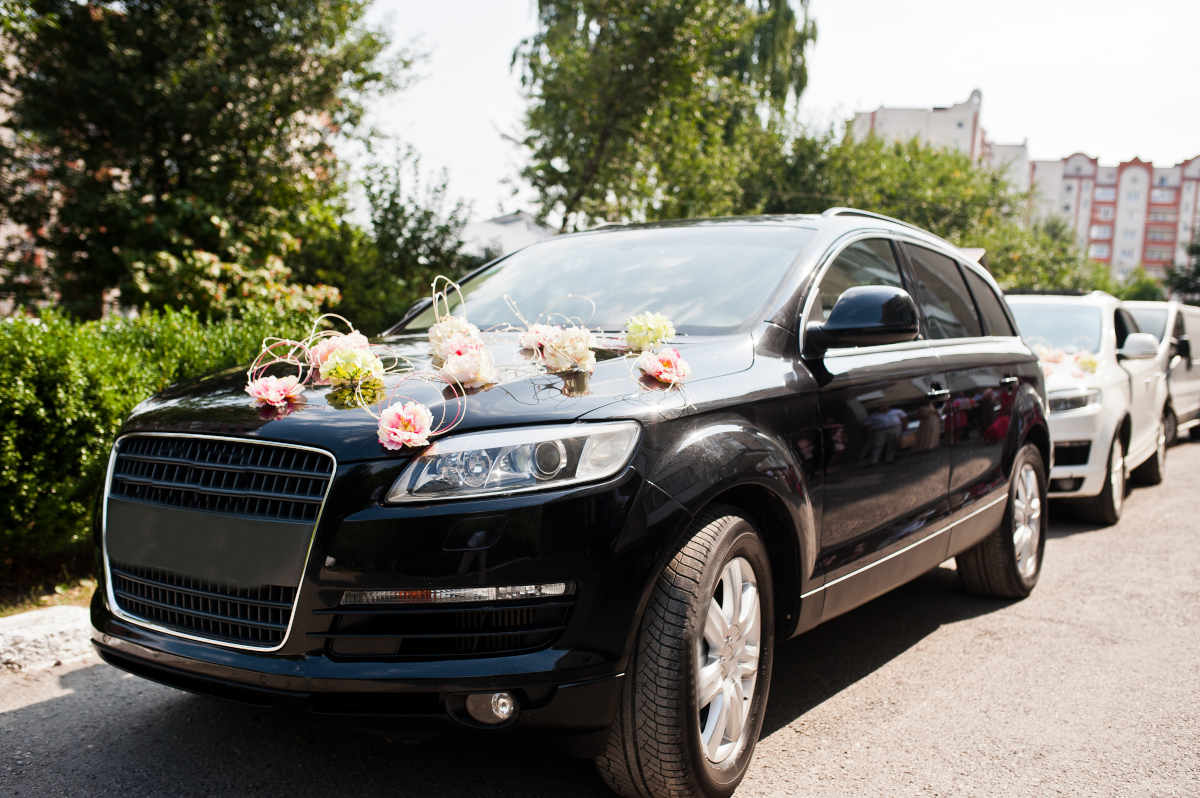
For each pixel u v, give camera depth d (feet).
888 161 115.24
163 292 30.63
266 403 7.53
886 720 10.10
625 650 6.91
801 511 8.52
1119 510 22.21
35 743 9.15
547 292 11.21
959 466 12.39
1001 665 11.97
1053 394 20.93
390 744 9.14
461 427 6.90
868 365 10.33
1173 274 169.78
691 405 7.70
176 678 7.34
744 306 9.70
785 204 106.01
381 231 45.47
